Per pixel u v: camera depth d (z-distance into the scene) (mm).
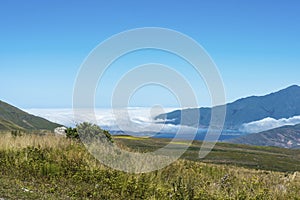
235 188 12156
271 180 13812
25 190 10625
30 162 14008
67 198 10641
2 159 14539
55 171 13273
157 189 11562
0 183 11109
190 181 12547
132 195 11414
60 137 18500
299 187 12672
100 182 12328
